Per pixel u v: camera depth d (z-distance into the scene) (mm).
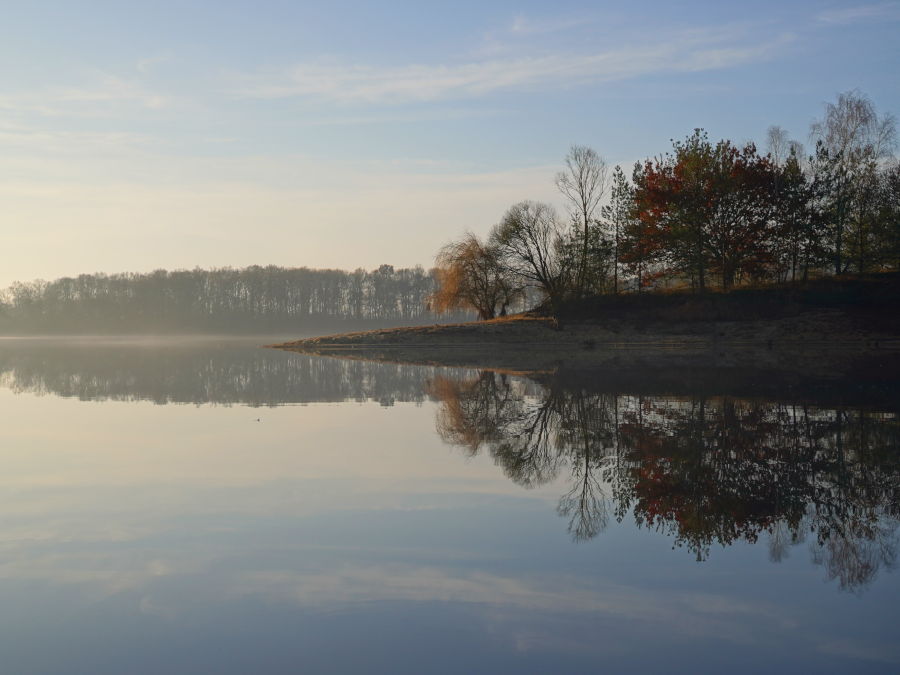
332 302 157250
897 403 16203
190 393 20438
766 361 30688
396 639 4742
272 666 4398
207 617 5082
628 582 5727
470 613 5133
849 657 4480
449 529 7086
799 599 5387
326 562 6160
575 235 55375
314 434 12977
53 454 11102
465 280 59562
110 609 5223
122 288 153250
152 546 6598
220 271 157875
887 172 48188
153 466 10125
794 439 11977
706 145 49594
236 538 6812
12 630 4906
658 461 10398
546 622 4996
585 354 39281
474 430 13352
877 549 6535
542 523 7293
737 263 49406
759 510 7809
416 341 52406
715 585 5664
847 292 46000
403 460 10539
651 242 50781
